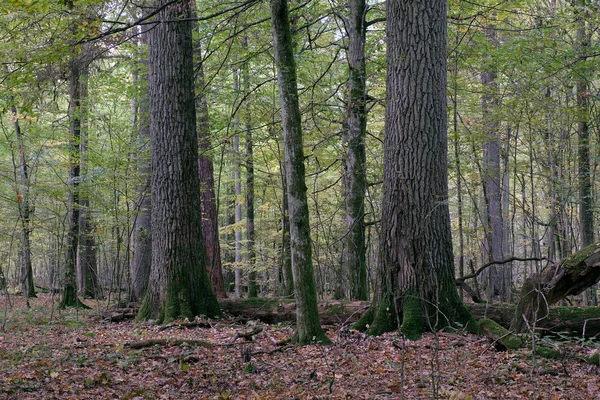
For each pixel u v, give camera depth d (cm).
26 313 1352
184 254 1102
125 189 1486
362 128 1236
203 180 1515
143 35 1559
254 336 917
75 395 555
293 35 1298
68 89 1539
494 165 1677
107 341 887
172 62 1117
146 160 1509
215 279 1459
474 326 871
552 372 634
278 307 1096
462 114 1648
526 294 771
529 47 1212
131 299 1524
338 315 1007
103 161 1501
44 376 621
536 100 1320
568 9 1146
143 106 1542
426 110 909
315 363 717
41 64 911
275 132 1375
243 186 2352
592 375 624
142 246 1531
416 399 546
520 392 564
